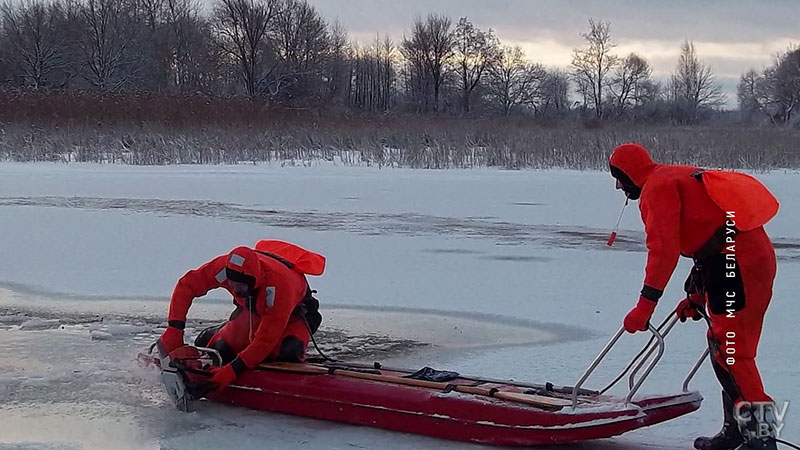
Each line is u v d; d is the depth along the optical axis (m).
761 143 26.28
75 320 8.03
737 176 4.56
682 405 4.89
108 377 6.21
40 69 57.16
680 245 4.57
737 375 4.53
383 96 70.75
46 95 28.08
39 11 57.62
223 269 5.71
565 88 82.94
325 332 7.68
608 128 34.12
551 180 21.88
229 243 12.18
